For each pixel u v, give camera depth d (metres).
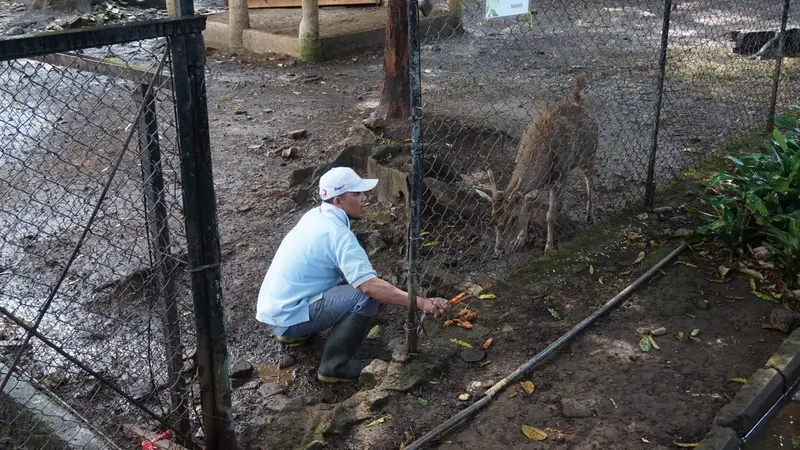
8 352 3.98
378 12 13.25
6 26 13.28
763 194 4.72
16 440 3.28
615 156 6.71
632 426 3.36
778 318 4.10
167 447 3.22
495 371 3.79
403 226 5.46
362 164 6.23
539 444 3.26
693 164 6.50
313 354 4.23
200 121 2.71
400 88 7.12
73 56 2.89
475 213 5.54
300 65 11.09
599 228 5.32
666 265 4.78
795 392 3.79
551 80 8.95
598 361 3.86
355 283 3.77
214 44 12.39
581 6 13.84
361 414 3.46
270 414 3.72
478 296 4.51
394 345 4.00
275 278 4.00
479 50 10.57
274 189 6.39
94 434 3.24
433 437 3.29
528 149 4.93
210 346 3.00
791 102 8.21
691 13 13.59
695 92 8.66
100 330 4.23
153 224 3.03
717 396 3.56
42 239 5.18
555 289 4.57
